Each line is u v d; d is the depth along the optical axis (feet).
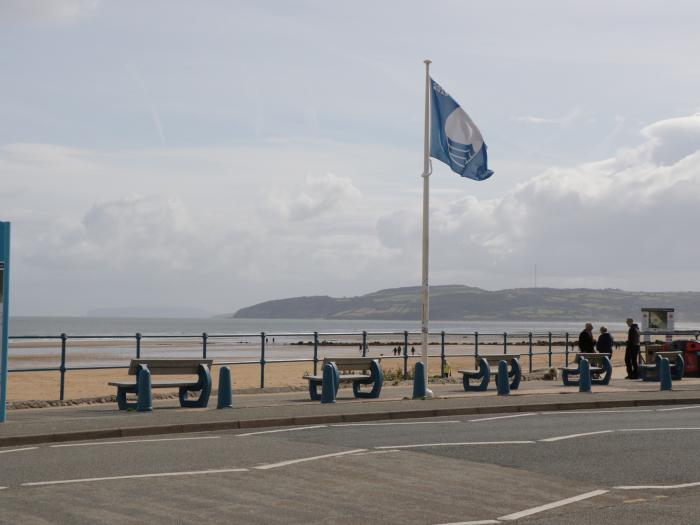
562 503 28.30
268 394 71.87
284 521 25.35
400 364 147.33
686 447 40.60
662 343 104.73
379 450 39.09
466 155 71.31
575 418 54.03
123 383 56.24
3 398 47.14
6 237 46.85
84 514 25.73
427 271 67.77
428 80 69.26
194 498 28.27
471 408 57.26
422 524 25.23
